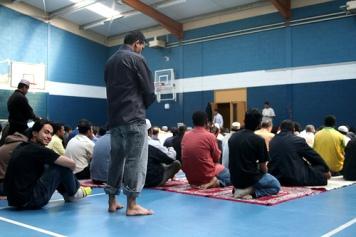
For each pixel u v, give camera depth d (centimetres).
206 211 337
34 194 343
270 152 485
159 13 1307
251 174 390
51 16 1402
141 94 320
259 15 1180
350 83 1006
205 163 458
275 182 401
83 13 1397
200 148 458
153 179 471
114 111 315
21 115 449
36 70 1361
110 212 335
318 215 318
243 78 1215
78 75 1495
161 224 291
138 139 315
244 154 392
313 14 1070
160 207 356
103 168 498
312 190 440
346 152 545
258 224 289
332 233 263
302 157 485
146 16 1366
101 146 502
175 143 604
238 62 1229
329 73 1041
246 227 280
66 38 1460
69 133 716
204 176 461
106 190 336
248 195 394
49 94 1398
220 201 385
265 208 347
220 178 475
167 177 492
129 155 317
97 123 1553
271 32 1153
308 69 1078
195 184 469
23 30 1341
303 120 1086
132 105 313
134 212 321
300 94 1093
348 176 537
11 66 1301
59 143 526
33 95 1349
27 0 1322
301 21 1091
